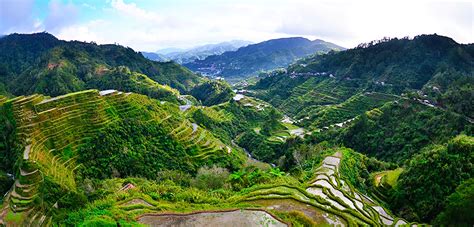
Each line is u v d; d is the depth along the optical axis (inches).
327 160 2178.9
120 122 2970.0
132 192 1238.9
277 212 1112.2
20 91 6141.7
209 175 2060.8
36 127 2509.8
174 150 3036.4
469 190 1513.3
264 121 5452.8
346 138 3720.5
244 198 1259.8
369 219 1314.0
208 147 3275.1
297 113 6141.7
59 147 2527.1
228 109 5585.6
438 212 1626.5
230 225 994.7
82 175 2440.9
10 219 1674.5
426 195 1724.9
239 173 1844.2
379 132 3553.2
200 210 1068.5
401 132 3361.2
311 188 1616.6
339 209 1284.4
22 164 2075.5
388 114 3710.6
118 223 879.7
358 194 1718.8
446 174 1710.1
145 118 3211.1
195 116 4562.0
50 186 1957.4
